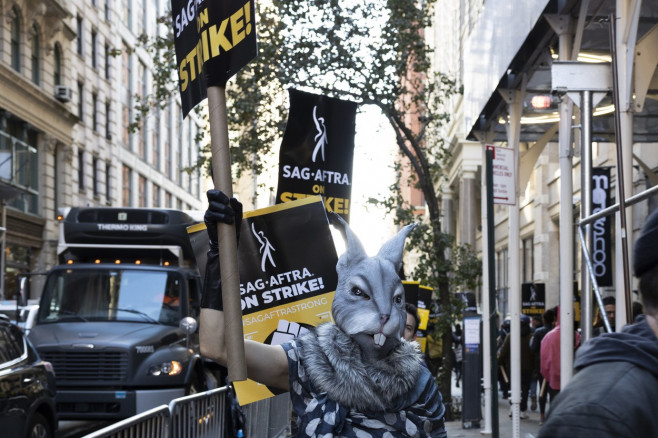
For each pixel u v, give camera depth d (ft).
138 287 47.32
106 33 158.20
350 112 25.00
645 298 6.73
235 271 10.46
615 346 6.44
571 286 32.63
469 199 115.44
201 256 17.42
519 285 41.91
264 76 56.24
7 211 109.09
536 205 91.76
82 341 43.34
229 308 10.35
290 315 18.57
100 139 153.38
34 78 122.93
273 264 18.66
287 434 40.27
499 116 48.42
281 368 11.25
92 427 47.55
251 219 18.78
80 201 141.69
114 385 43.06
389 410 11.16
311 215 18.72
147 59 190.49
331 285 18.61
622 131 26.02
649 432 6.04
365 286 11.37
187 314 47.37
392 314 11.32
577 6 32.01
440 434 11.56
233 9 11.03
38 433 31.35
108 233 48.08
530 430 46.50
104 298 47.11
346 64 54.24
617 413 5.98
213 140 10.90
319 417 10.96
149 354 43.80
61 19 126.21
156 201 199.72
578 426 6.01
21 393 29.68
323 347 11.27
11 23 115.03
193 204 243.60
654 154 51.08
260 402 32.42
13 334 31.76
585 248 21.49
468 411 49.37
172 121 214.90
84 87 144.97
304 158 24.36
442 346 55.52
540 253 89.51
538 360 50.49
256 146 57.62
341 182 24.82
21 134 118.52
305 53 54.85
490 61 43.75
